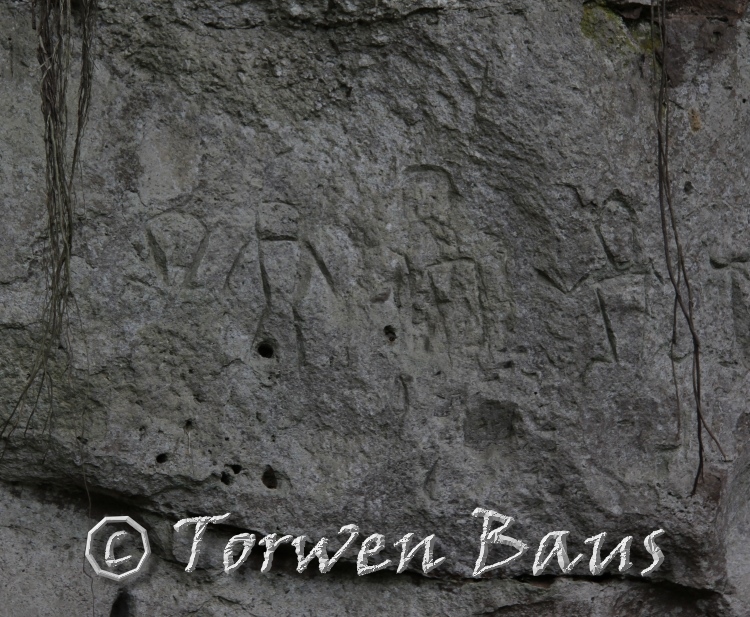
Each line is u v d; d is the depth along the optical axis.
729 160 2.87
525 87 2.67
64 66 2.58
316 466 2.76
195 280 2.67
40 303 2.60
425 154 2.71
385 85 2.69
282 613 2.85
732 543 3.06
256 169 2.69
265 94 2.68
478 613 2.92
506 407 2.80
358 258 2.73
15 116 2.59
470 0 2.65
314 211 2.71
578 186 2.70
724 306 2.92
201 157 2.67
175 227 2.66
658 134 2.74
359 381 2.74
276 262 2.71
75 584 2.77
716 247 2.88
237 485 2.74
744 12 2.87
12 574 2.74
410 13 2.63
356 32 2.65
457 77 2.67
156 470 2.69
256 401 2.73
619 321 2.79
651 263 2.79
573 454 2.82
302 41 2.66
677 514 2.88
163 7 2.62
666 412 2.85
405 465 2.78
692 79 2.81
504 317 2.77
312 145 2.71
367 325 2.74
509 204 2.72
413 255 2.74
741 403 2.95
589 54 2.69
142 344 2.66
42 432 2.66
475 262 2.75
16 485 2.78
